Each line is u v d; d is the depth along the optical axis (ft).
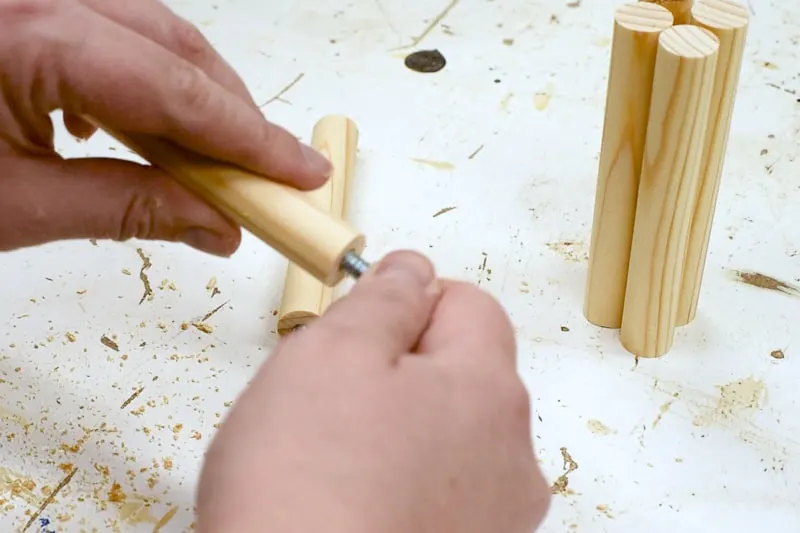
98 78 1.37
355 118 2.75
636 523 1.79
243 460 1.01
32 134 1.59
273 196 1.43
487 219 2.43
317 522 0.95
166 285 2.26
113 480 1.86
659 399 2.01
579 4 3.16
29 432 1.94
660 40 1.68
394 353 1.16
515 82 2.86
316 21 3.12
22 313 2.19
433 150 2.64
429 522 1.03
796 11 3.06
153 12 1.60
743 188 2.46
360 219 2.43
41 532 1.78
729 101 1.80
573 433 1.95
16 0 1.38
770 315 2.16
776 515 1.79
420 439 1.05
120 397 2.01
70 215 1.63
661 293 1.97
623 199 1.93
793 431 1.93
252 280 2.28
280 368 1.11
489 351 1.23
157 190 1.61
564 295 2.24
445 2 3.18
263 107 2.78
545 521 1.79
